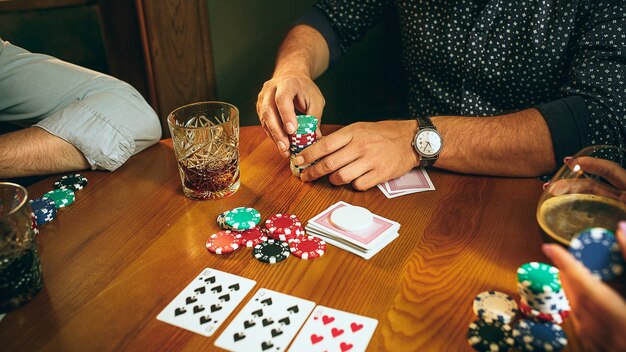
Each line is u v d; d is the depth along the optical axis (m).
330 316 0.90
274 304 0.94
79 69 1.69
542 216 0.93
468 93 1.79
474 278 0.98
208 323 0.90
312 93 1.62
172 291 0.98
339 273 1.01
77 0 2.58
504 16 1.60
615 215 0.88
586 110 1.36
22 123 1.71
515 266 1.01
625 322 0.67
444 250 1.06
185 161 1.25
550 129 1.33
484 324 0.86
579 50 1.48
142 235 1.14
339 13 2.05
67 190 1.31
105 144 1.39
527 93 1.71
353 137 1.34
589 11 1.48
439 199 1.25
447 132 1.37
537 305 0.86
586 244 0.76
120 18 2.66
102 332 0.89
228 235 1.12
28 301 0.96
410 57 1.90
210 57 2.87
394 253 1.06
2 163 1.35
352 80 3.25
